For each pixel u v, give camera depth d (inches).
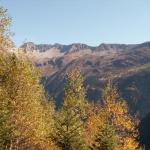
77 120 1786.4
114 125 1967.3
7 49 1477.6
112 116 1990.7
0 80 1493.6
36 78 1556.3
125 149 1925.4
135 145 1963.6
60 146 1728.6
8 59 1507.1
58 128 1743.4
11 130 1454.2
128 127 1952.5
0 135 1455.5
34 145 1609.3
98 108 2112.5
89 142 2064.5
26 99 1489.9
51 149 1712.6
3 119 1444.4
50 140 1710.1
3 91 1449.3
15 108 1473.9
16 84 1487.5
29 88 1508.4
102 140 1891.0
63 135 1736.0
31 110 1512.1
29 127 1508.4
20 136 1497.3
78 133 1764.3
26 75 1497.3
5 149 1475.1
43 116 1672.0
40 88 1603.1
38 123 1539.1
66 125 1753.2
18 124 1483.8
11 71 1481.3
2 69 1475.1
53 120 1897.1
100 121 2078.0
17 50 1514.5
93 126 2122.3
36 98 1557.6
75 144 1745.8
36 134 1523.1
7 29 1453.0
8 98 1446.9
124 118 1962.4
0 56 1475.1
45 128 1633.9
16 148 1487.5
